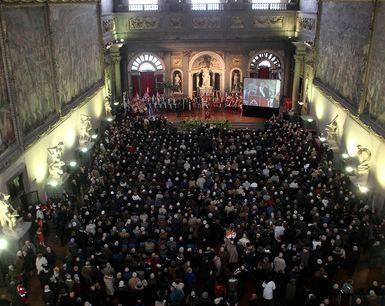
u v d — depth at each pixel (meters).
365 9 20.92
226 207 16.92
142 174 20.34
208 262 14.20
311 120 30.73
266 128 29.09
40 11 19.45
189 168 21.28
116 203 17.52
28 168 18.41
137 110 33.50
